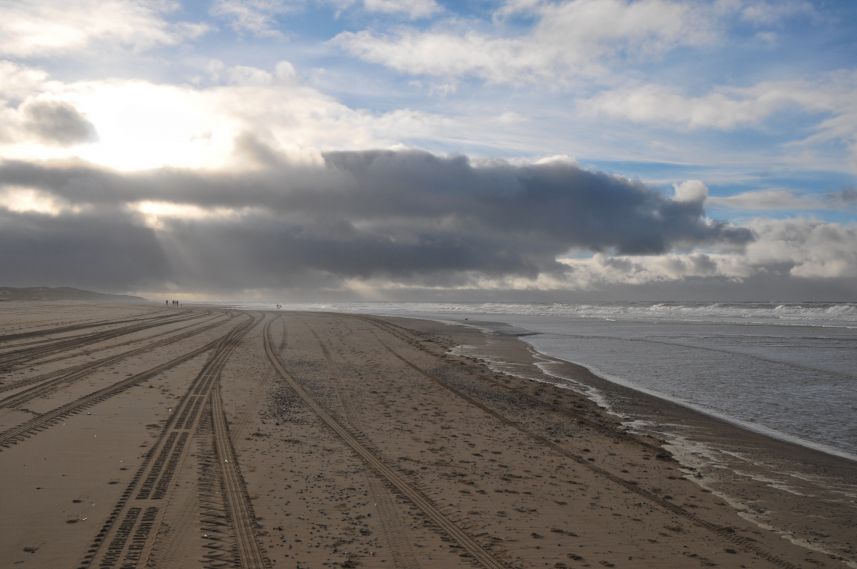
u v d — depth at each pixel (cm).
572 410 1633
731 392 1966
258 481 864
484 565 644
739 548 752
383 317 6234
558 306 10575
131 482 812
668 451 1254
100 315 4562
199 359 2088
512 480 964
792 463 1187
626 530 781
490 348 3272
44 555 591
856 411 1686
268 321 4669
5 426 1033
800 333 4512
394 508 801
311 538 684
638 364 2650
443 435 1243
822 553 755
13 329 2803
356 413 1399
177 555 611
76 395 1317
